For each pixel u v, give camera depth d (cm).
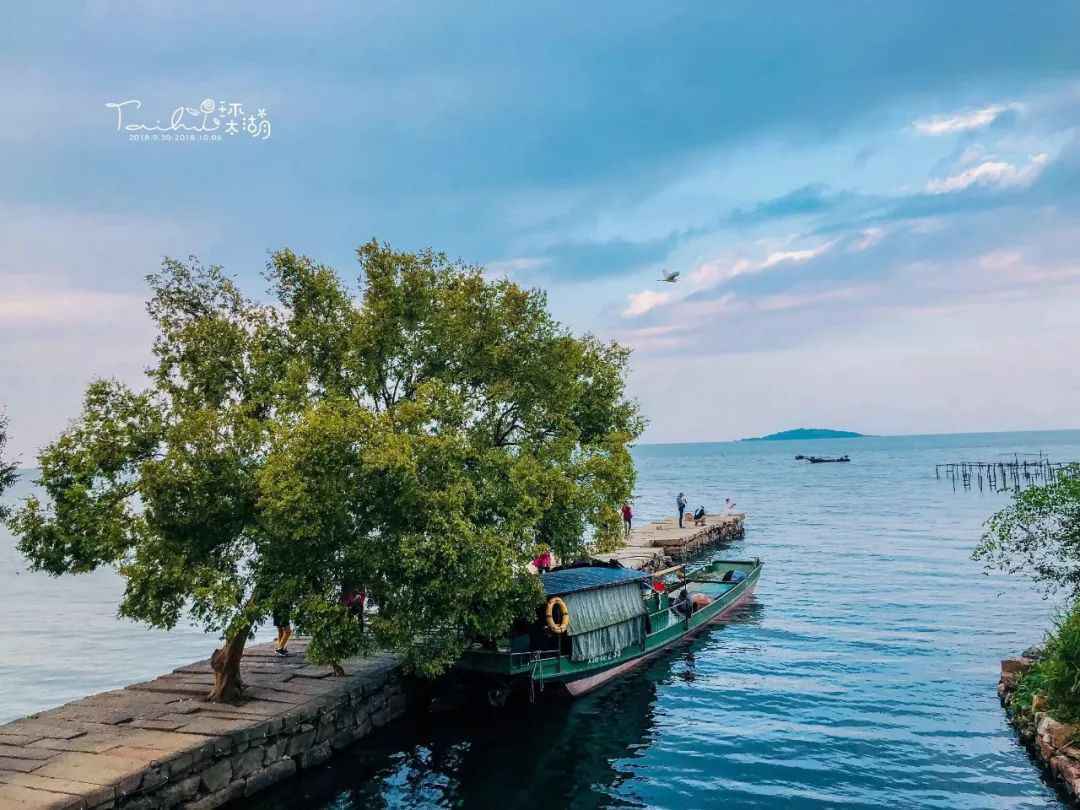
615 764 1895
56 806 1266
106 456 1741
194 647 3106
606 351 2780
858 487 12200
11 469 1758
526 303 2342
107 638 3269
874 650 2850
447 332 2273
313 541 1744
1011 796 1659
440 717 2236
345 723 1992
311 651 1758
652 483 14962
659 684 2531
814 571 4588
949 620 3256
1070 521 2052
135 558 1731
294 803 1664
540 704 2338
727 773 1828
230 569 1795
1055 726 1831
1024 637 2952
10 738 1605
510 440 2419
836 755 1912
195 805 1534
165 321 1966
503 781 1797
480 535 1872
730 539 6259
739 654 2859
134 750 1532
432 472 1888
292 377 1931
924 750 1920
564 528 2252
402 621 1827
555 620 2248
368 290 2233
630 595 2630
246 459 1769
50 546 1717
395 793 1728
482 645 2289
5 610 3928
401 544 1770
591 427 2691
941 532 6181
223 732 1642
